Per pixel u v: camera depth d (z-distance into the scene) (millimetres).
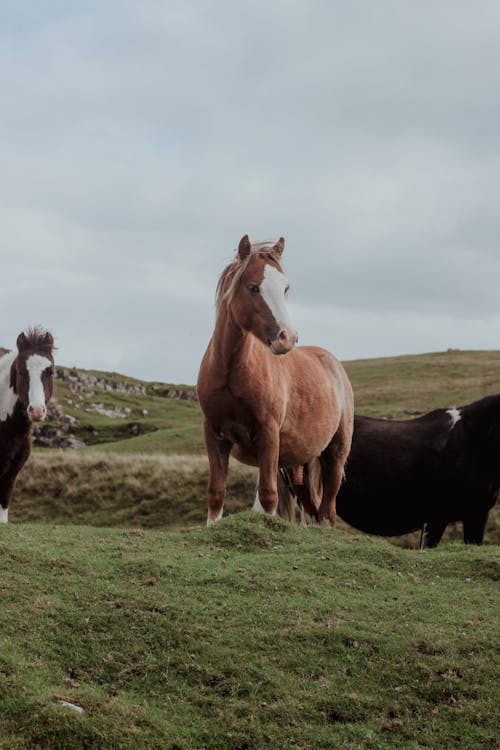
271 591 7438
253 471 23406
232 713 5875
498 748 5711
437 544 12609
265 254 8375
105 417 56938
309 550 8617
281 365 9320
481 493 12016
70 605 6867
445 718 5980
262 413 8703
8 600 6766
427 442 12305
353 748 5633
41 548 7926
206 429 9031
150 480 23938
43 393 10500
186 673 6246
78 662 6254
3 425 10766
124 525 22047
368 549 8688
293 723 5824
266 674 6258
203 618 6863
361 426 12938
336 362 11328
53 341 10852
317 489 11359
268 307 8078
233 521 9008
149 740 5492
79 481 24438
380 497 12617
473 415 12023
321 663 6438
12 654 6074
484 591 7785
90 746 5363
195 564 7926
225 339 8453
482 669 6414
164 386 77125
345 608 7242
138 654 6414
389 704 6082
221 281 8633
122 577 7484
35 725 5395
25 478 24750
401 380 51000
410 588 7805
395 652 6570
